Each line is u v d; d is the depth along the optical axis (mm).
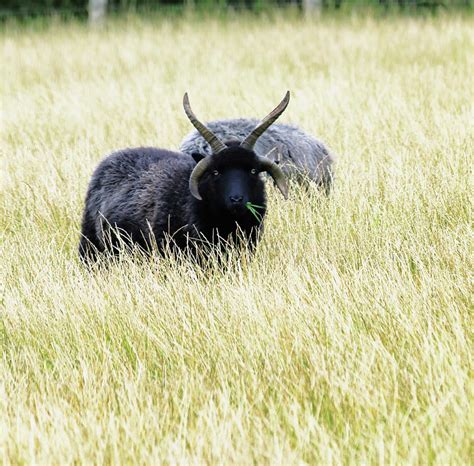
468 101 51375
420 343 22797
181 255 30453
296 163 39750
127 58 74500
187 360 23375
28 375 23406
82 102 57656
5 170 41969
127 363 23562
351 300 25703
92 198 33656
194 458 18328
